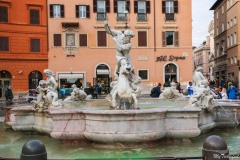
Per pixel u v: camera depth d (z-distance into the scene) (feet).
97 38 154.81
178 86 108.58
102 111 28.78
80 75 153.38
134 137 28.43
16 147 31.32
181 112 30.86
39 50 150.41
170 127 31.04
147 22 157.79
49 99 34.27
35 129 37.45
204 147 17.47
